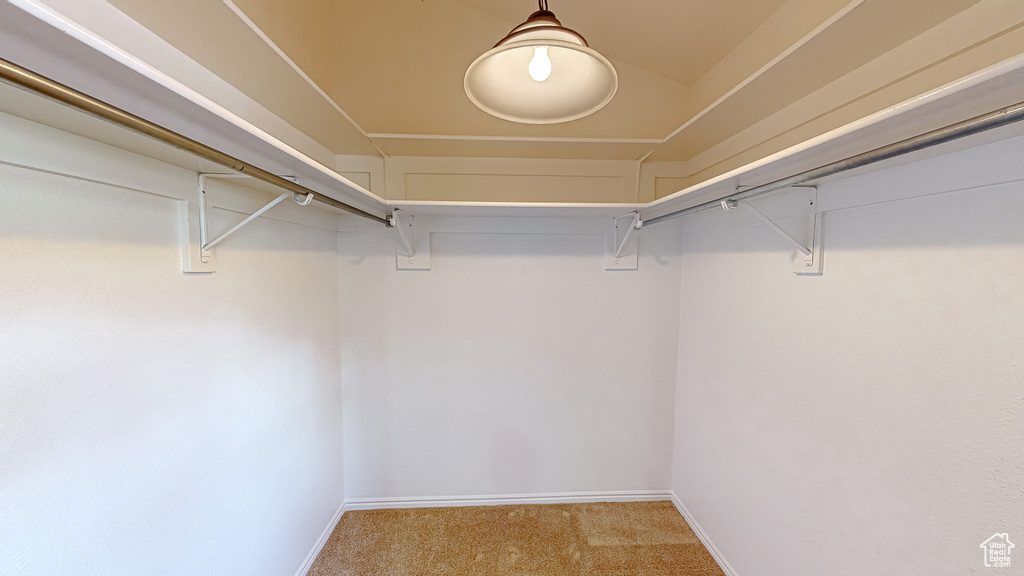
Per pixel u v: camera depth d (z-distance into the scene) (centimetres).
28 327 60
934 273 77
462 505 193
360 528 176
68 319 66
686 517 183
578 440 194
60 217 64
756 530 133
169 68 89
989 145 67
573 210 146
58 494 64
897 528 85
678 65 163
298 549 145
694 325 177
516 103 82
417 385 188
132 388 77
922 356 80
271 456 126
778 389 122
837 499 100
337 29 166
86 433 69
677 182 186
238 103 111
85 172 66
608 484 197
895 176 84
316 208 150
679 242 188
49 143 61
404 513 187
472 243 183
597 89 78
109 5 76
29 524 60
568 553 161
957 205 73
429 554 160
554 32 68
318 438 160
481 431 191
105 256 72
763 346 130
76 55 39
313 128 144
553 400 192
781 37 121
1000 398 67
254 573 118
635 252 186
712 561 157
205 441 97
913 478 82
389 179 176
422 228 179
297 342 143
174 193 86
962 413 73
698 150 168
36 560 61
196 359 94
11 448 58
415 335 185
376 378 186
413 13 167
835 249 101
